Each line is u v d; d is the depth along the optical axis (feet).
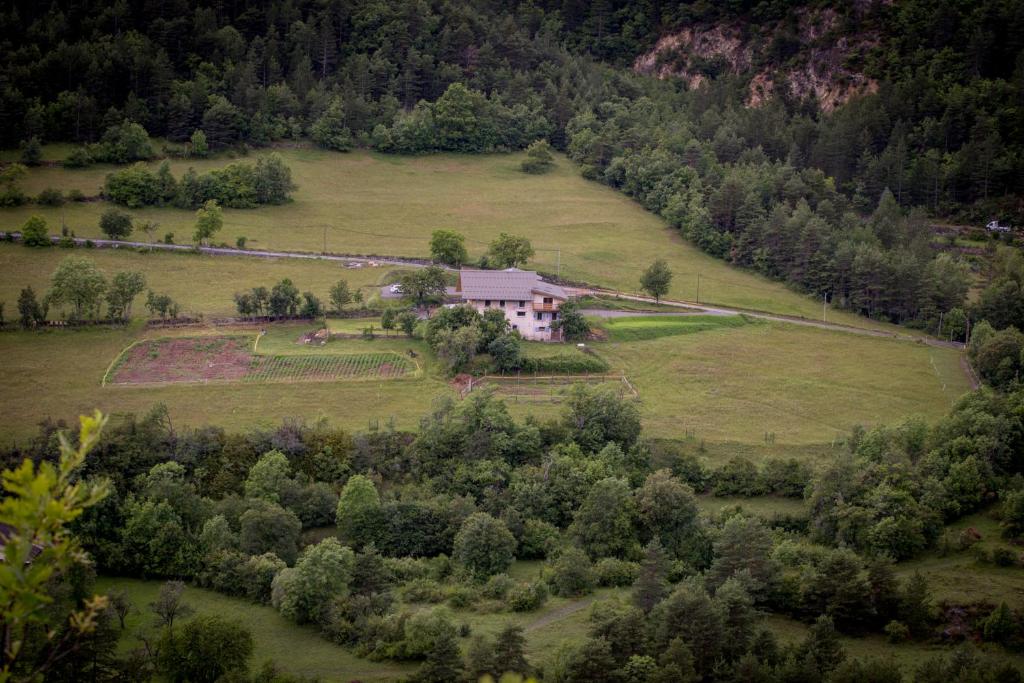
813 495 465.06
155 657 333.62
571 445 506.48
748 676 322.14
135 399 560.20
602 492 448.65
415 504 449.06
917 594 380.37
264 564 400.06
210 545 418.72
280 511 431.43
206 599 396.78
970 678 314.76
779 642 368.48
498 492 473.26
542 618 386.11
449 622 360.48
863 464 482.69
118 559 412.36
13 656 81.92
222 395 567.59
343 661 351.46
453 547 437.17
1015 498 447.01
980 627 375.66
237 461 483.51
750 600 363.15
